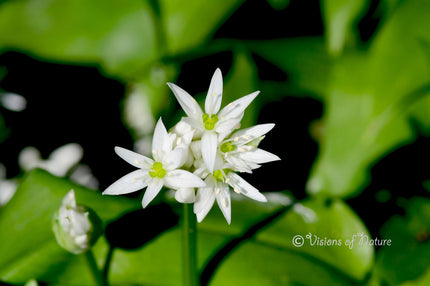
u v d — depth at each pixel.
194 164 0.31
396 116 0.36
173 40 0.38
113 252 0.34
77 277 0.33
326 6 0.37
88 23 0.38
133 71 0.38
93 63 0.38
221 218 0.35
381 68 0.37
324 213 0.35
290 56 0.38
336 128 0.36
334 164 0.36
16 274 0.33
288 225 0.35
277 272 0.33
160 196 0.35
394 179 0.38
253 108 0.36
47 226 0.34
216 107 0.31
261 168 0.38
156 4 0.37
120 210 0.34
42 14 0.38
